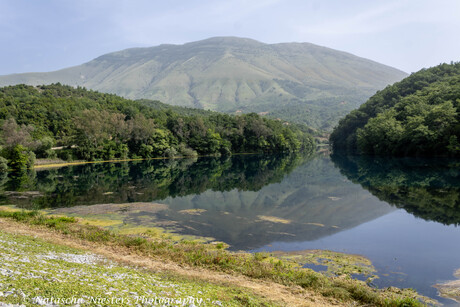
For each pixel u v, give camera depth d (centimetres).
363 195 4231
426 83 12938
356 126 14800
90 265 1344
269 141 15175
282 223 2948
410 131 8975
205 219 3080
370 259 2006
